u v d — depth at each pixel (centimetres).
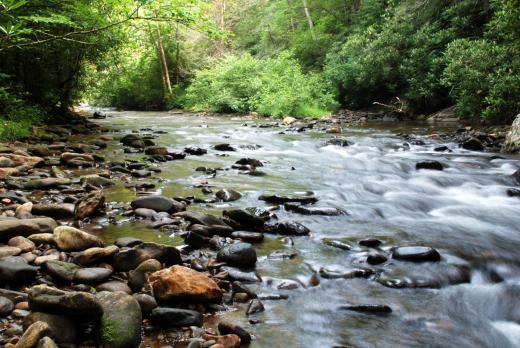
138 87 3247
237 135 1355
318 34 2991
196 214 487
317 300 336
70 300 256
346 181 746
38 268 347
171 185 662
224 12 3978
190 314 294
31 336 234
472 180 773
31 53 1316
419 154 1045
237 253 385
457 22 1769
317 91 2238
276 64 2569
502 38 1520
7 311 282
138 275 338
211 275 365
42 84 1508
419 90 1778
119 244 405
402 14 2067
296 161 938
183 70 3269
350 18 2966
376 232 491
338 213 552
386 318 316
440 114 1709
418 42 1864
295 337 287
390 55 1917
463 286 372
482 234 498
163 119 2067
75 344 255
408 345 284
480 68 1379
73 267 347
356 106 2264
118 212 520
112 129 1459
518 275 399
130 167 773
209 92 2719
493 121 1348
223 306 322
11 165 714
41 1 870
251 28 3969
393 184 749
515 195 677
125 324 261
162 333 282
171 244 424
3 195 534
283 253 416
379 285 365
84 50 1457
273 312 317
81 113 2333
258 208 520
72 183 629
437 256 414
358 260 408
